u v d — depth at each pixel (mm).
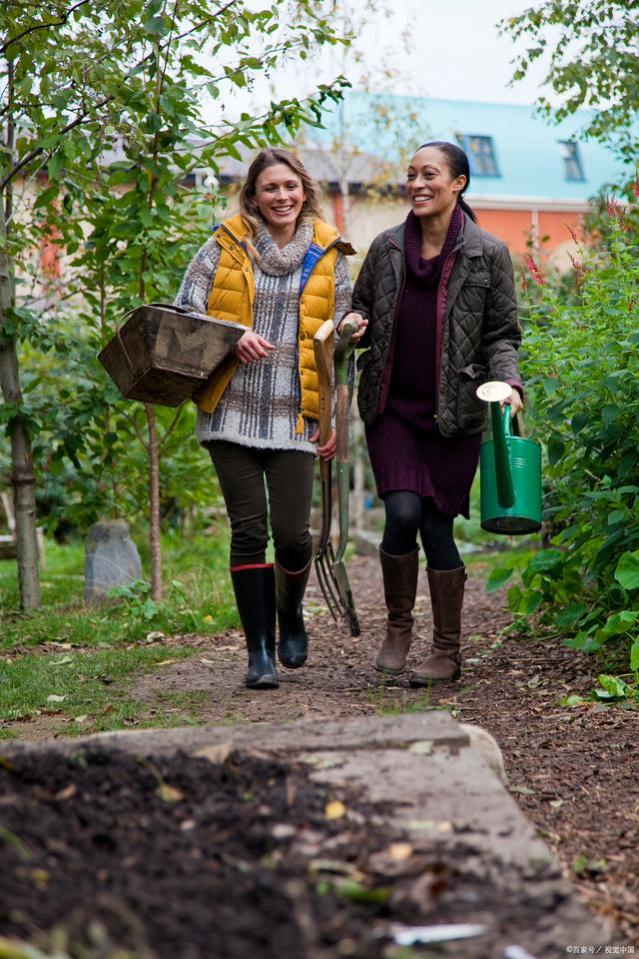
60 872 1573
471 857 1723
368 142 15047
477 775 2033
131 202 5883
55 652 5430
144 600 6559
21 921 1397
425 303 4121
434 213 4094
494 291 4125
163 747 2117
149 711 3918
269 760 2086
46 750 2051
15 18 5641
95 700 4160
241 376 3941
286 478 3979
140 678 4586
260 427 3932
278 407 3947
